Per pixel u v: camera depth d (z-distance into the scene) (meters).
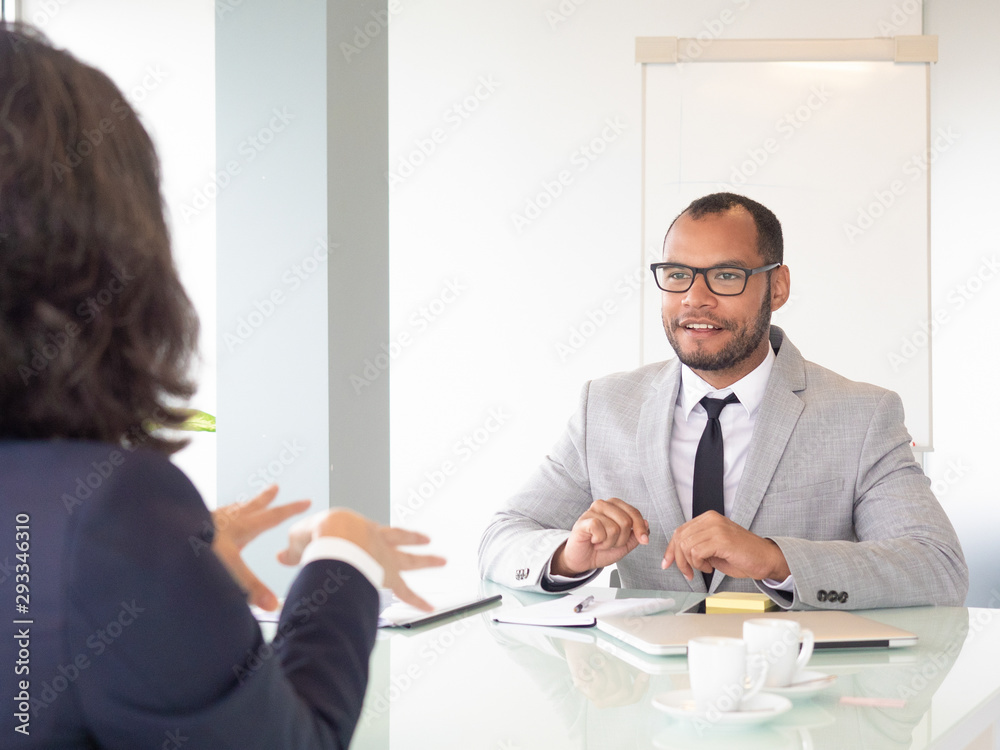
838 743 0.77
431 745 0.79
